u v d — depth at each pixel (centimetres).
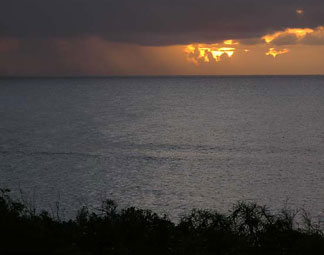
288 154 7150
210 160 6606
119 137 9194
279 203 4169
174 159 6681
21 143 8212
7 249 969
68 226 1227
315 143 8356
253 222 1241
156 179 5250
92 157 6806
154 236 1176
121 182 5069
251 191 4691
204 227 1230
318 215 3447
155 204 4128
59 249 994
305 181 5169
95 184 4944
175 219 3531
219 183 5075
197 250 1120
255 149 7700
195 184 5006
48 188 4709
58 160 6519
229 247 1162
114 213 1276
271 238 1202
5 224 1058
